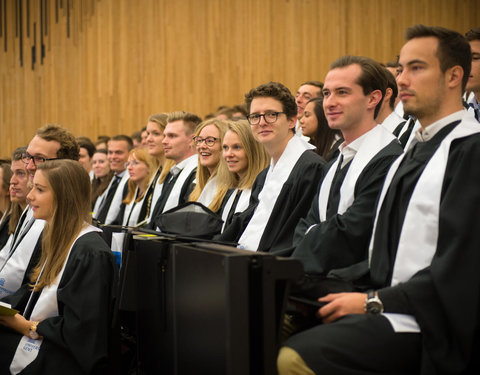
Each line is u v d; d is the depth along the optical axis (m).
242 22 7.96
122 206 5.85
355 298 2.03
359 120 2.67
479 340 1.98
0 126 9.95
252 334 1.89
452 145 2.11
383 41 7.06
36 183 2.82
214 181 3.96
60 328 2.58
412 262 2.06
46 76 9.59
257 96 3.26
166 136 4.69
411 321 1.98
